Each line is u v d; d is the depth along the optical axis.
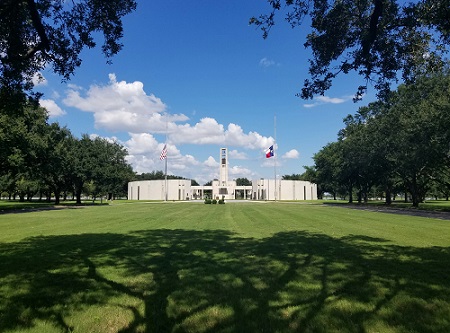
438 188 69.94
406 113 38.69
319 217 26.11
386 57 9.97
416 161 38.44
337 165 65.44
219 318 5.44
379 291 6.68
